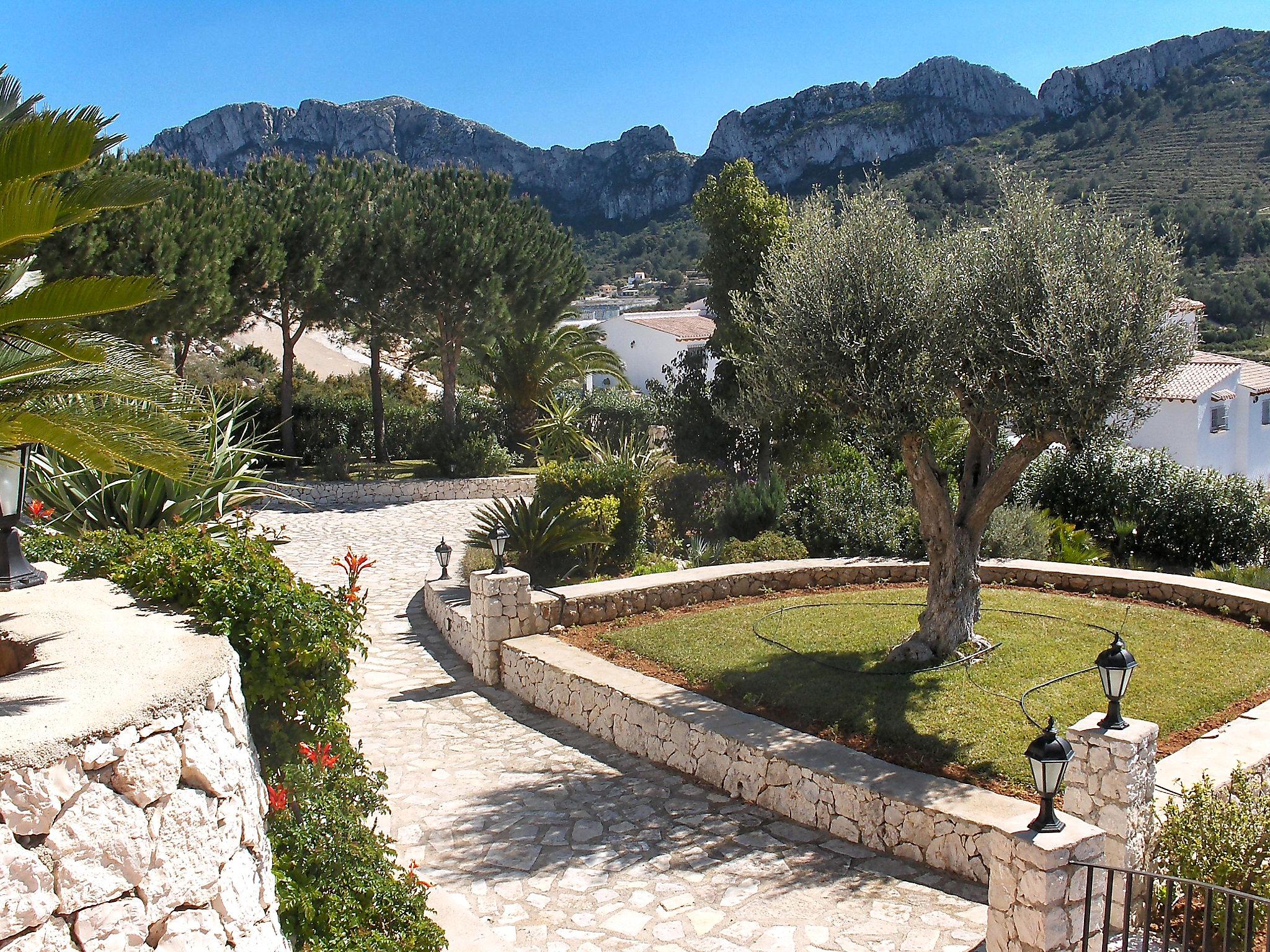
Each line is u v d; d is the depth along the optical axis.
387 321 26.39
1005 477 9.65
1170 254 8.67
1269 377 32.06
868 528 15.48
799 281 9.60
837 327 9.25
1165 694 8.92
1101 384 8.32
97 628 5.05
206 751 4.02
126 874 3.56
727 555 15.16
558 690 10.48
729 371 20.25
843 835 7.54
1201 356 31.36
